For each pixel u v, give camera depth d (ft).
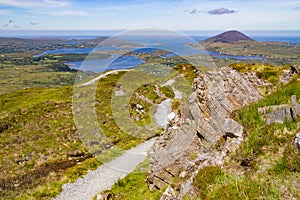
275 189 25.48
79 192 60.49
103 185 62.08
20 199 58.54
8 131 97.50
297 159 27.94
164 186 45.57
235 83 48.32
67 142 90.43
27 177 70.59
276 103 39.11
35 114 111.34
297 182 25.76
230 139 36.94
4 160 78.23
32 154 83.41
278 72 56.95
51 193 60.70
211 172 31.68
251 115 37.93
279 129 33.01
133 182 58.23
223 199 26.68
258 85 52.06
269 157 30.22
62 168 75.72
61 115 110.01
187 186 33.40
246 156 31.48
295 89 40.55
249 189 26.55
